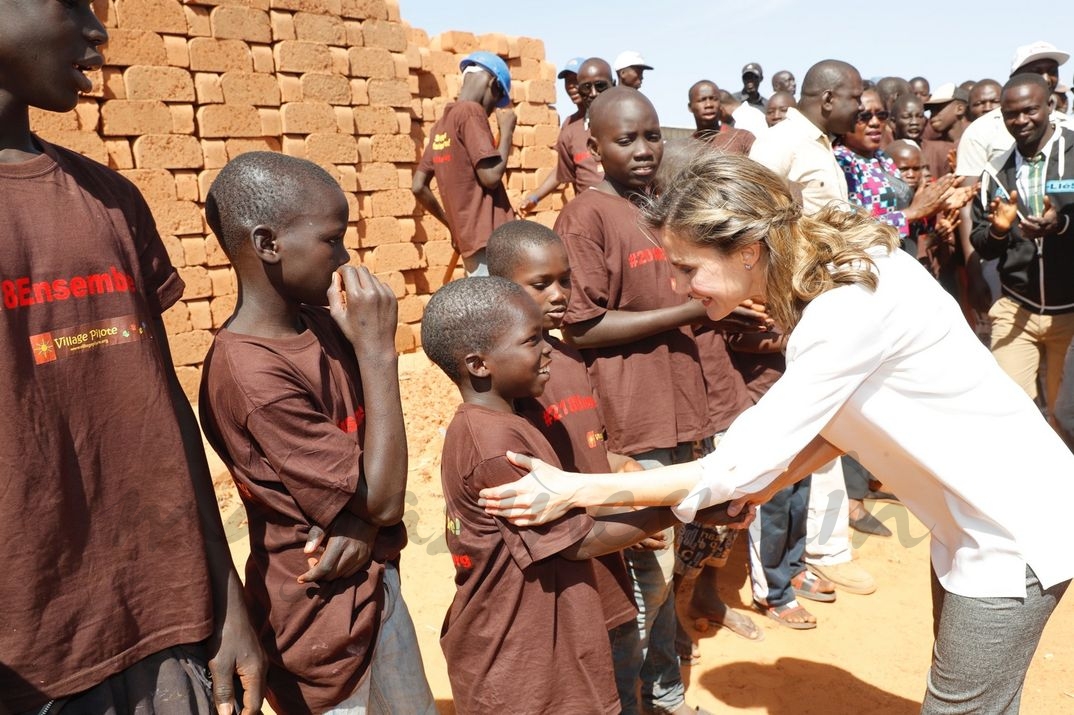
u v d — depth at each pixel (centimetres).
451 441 220
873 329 188
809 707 334
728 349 374
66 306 159
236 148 677
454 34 892
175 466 176
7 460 150
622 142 302
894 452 206
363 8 764
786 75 1190
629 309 302
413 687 213
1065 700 335
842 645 379
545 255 255
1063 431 480
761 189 199
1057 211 480
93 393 163
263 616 203
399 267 802
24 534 152
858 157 489
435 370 752
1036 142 497
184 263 648
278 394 186
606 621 251
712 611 392
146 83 621
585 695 215
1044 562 192
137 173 620
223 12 661
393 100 791
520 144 944
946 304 198
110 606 165
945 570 214
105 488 165
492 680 217
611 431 306
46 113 571
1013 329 523
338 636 195
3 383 149
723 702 337
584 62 807
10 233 152
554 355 263
